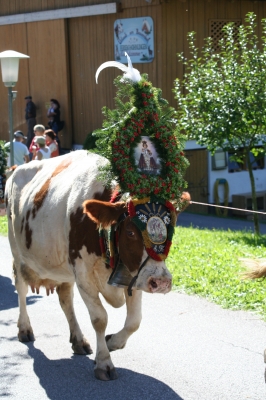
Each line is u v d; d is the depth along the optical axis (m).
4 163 9.88
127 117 5.30
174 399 5.32
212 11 19.80
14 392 5.58
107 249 5.33
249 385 5.54
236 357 6.17
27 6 24.44
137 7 19.64
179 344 6.55
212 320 7.27
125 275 5.30
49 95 24.08
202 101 13.54
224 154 20.55
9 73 13.72
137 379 5.74
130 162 5.19
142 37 19.67
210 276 8.71
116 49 20.75
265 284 8.26
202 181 20.31
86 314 7.78
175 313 7.54
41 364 6.21
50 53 23.61
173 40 19.30
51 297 8.56
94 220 5.09
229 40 14.29
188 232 13.33
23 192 6.79
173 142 5.39
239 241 12.12
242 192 21.28
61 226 5.94
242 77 13.28
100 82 21.70
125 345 6.29
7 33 25.75
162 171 5.32
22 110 25.83
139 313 5.77
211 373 5.81
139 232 5.02
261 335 6.75
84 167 5.98
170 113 5.51
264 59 13.33
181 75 19.61
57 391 5.58
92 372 5.97
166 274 4.95
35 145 15.45
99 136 5.36
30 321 7.55
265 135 14.48
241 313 7.46
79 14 21.69
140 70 19.94
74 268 5.73
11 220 7.06
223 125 13.38
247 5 20.47
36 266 6.52
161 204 5.18
